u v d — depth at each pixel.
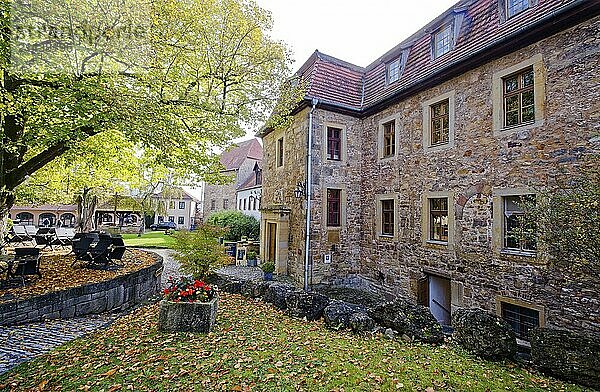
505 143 7.80
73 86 6.09
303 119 12.68
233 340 5.36
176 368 4.24
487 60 8.25
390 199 11.56
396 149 11.36
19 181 7.86
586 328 6.12
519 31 7.23
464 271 8.70
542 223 5.43
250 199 30.31
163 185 31.83
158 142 7.38
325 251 12.38
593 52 6.27
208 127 8.70
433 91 9.95
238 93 9.57
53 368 4.34
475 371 4.41
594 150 6.17
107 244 9.98
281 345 5.17
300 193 12.54
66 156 9.45
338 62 14.14
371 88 13.20
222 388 3.71
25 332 5.77
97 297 7.57
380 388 3.71
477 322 5.37
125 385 3.81
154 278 10.36
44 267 9.47
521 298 7.29
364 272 12.58
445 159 9.45
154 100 7.36
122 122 6.63
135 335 5.62
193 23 7.80
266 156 16.67
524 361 5.04
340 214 12.75
